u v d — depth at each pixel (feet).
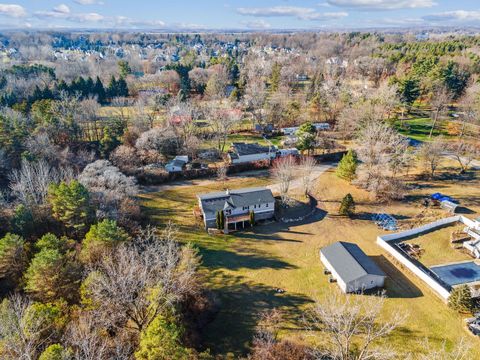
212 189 234.58
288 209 209.36
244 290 145.69
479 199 212.02
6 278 137.49
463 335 120.47
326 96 387.34
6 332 93.09
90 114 315.78
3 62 642.63
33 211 171.12
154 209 208.44
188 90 472.03
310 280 151.02
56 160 231.09
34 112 287.69
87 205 167.94
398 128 325.62
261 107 376.48
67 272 125.18
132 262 116.06
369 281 141.79
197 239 180.55
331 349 112.47
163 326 94.12
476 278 147.95
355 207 209.36
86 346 86.53
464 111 319.88
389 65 473.67
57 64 614.75
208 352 106.83
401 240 175.52
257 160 268.41
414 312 131.03
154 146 273.13
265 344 112.57
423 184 233.96
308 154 277.85
